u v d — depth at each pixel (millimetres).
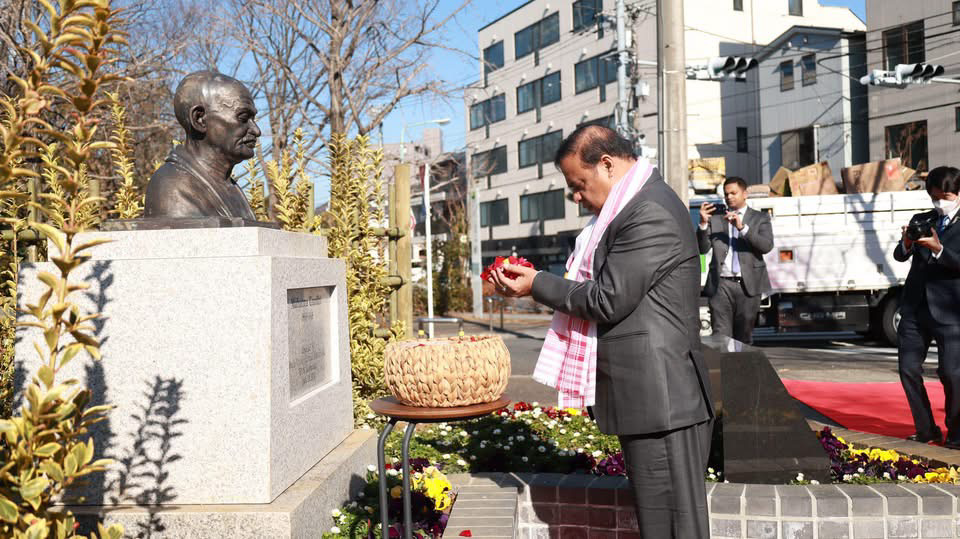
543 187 40188
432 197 43531
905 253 5379
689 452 2732
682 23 9016
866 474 4129
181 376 3250
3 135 1904
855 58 28000
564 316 2973
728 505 3396
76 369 3275
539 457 4609
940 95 24766
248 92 4066
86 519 3096
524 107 41312
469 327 25422
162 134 14680
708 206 7500
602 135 2896
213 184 3879
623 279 2680
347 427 4430
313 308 3990
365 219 6582
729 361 3889
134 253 3449
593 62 35938
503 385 2992
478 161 41188
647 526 2773
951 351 5031
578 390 2869
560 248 39000
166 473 3229
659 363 2701
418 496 3580
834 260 13906
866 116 28141
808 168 14727
